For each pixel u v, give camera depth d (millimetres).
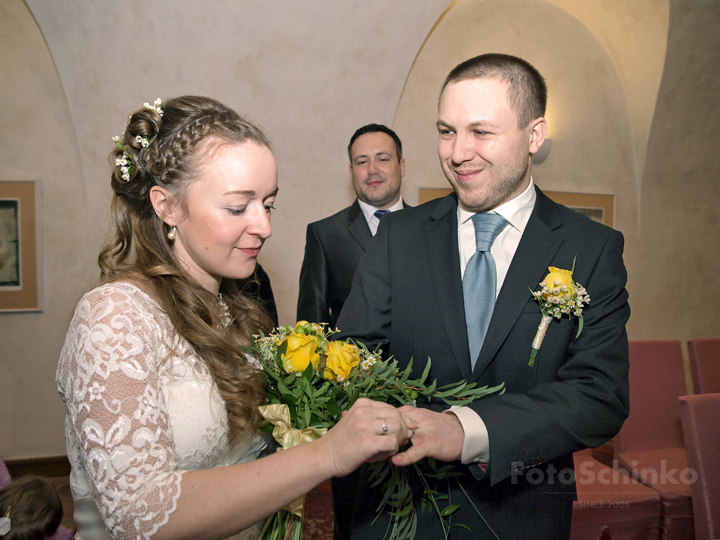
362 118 4293
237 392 1018
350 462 793
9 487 1626
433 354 1286
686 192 5805
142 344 875
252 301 1357
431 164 4812
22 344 3957
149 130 1026
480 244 1283
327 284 2844
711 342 3080
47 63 3902
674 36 4797
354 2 3662
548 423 1054
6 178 3900
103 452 785
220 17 3566
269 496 782
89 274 4043
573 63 5230
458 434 1017
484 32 4840
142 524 757
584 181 5422
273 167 1010
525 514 1188
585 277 1203
